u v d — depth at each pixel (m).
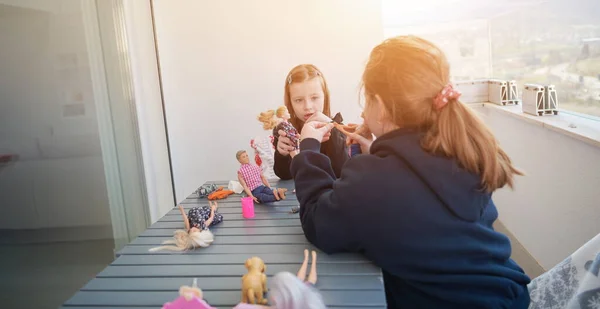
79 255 1.99
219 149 2.89
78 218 2.00
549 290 1.26
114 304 0.91
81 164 2.04
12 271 1.62
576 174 1.80
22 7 1.74
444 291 1.00
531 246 2.48
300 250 1.14
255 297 0.88
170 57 2.82
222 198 1.68
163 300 0.92
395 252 1.00
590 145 1.66
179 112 2.87
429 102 1.04
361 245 1.05
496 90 3.17
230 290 0.95
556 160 2.02
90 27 2.13
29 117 1.75
